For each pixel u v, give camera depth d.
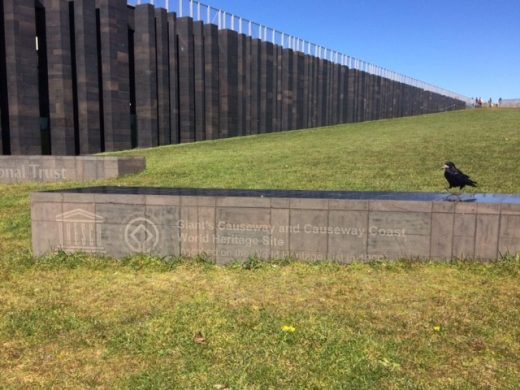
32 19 25.08
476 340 4.75
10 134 24.91
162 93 32.22
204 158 22.00
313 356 4.46
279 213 7.29
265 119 42.62
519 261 6.73
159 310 5.62
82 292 6.32
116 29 28.89
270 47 43.12
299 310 5.52
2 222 10.51
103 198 7.61
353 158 20.06
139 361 4.48
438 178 14.35
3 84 24.83
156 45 31.86
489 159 18.22
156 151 27.36
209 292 6.18
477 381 4.05
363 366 4.28
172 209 7.49
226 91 37.44
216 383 4.07
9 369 4.40
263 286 6.37
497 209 6.84
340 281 6.48
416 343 4.69
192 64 34.78
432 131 33.19
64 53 26.38
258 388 3.98
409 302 5.73
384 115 67.75
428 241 7.05
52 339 4.97
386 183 13.50
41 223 7.81
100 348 4.76
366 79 62.16
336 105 55.72
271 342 4.74
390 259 7.14
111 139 28.94
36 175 16.19
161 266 7.22
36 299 6.09
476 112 54.41
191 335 4.92
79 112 27.59
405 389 3.95
